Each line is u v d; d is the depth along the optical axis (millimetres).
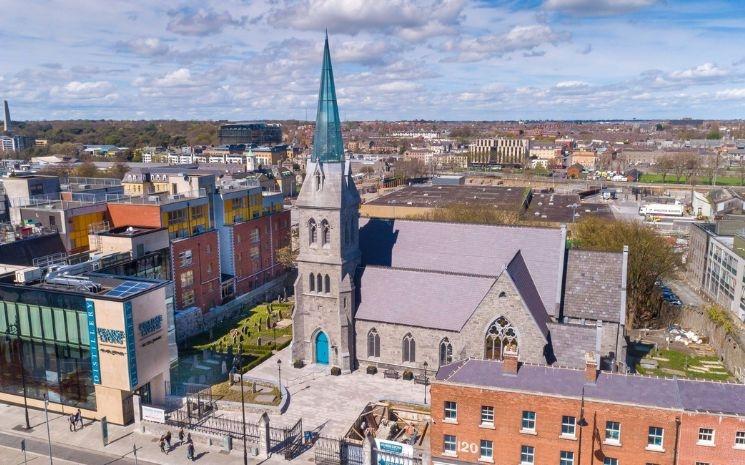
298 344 77125
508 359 51656
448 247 78625
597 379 50438
